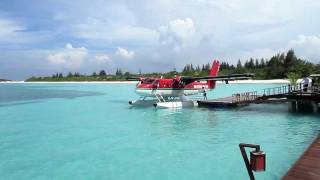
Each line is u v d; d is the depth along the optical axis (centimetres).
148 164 1306
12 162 1362
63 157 1431
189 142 1678
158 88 3102
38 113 3097
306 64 8900
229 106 2994
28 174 1204
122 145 1642
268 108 3094
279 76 10538
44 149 1584
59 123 2419
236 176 1152
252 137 1772
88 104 4031
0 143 1730
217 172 1197
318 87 2953
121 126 2217
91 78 18712
